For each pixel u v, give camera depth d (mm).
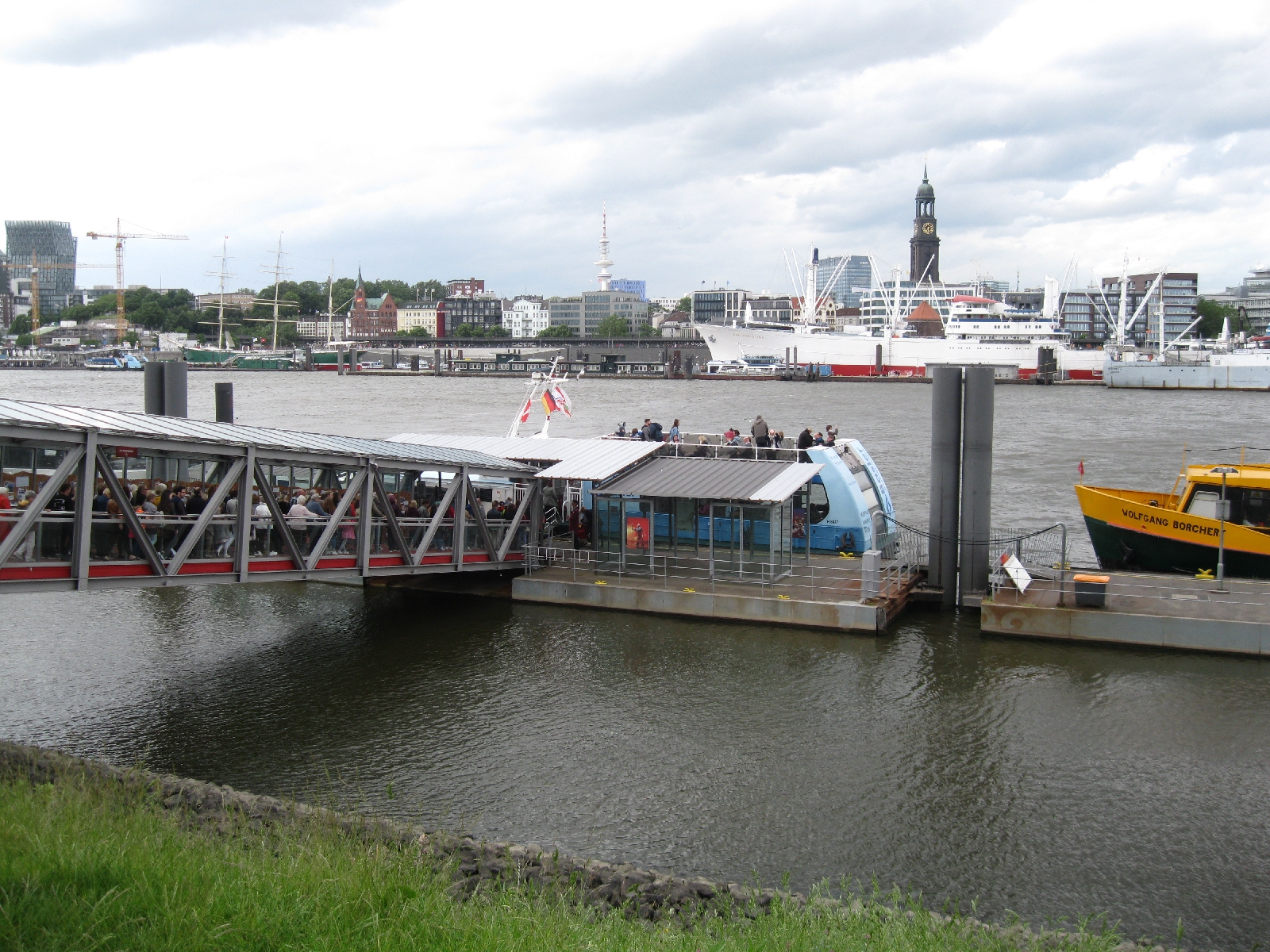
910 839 21719
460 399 184625
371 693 30328
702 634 35750
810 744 26516
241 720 28312
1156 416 136875
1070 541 52812
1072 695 29703
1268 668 31562
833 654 33531
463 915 13539
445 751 26156
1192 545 41625
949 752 25969
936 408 38938
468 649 34438
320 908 12883
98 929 11844
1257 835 21797
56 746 26438
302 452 32062
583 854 21016
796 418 135500
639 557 40969
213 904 12711
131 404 167750
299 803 21484
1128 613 33812
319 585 43125
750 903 16031
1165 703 28984
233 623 37781
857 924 14773
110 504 28781
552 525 44688
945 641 34688
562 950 12633
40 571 25938
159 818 17031
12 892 12461
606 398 185500
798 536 44219
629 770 25031
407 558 36375
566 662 32969
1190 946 18047
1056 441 103938
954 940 14562
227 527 30641
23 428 24719
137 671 32438
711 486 39406
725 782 24344
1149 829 22109
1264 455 89000
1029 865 20719
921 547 46688
